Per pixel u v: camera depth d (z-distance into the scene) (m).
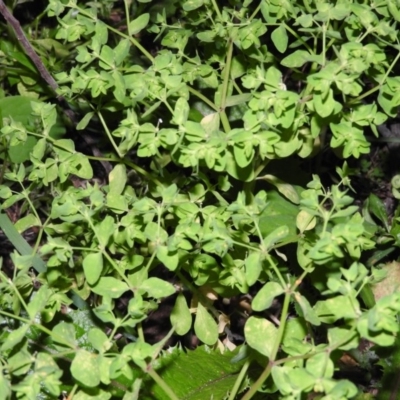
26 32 0.69
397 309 0.39
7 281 0.43
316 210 0.44
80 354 0.43
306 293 0.58
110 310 0.43
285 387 0.40
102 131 0.65
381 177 0.72
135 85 0.49
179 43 0.55
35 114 0.51
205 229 0.47
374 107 0.47
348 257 0.52
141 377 0.47
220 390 0.51
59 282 0.51
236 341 0.62
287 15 0.51
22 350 0.43
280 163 0.59
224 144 0.45
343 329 0.41
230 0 0.57
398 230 0.60
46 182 0.51
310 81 0.45
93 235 0.50
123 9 0.74
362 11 0.48
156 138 0.47
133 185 0.64
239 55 0.55
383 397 0.53
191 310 0.54
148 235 0.45
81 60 0.49
